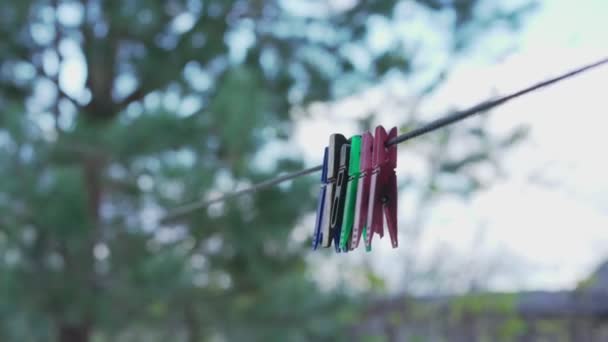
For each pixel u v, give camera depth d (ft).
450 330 46.60
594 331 41.11
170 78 41.68
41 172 34.32
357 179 10.72
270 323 34.37
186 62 41.55
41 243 33.32
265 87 41.60
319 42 44.80
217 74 42.27
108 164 36.55
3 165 32.60
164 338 37.42
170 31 41.91
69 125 36.88
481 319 45.32
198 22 41.11
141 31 39.86
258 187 15.39
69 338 37.01
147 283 32.94
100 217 36.24
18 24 39.11
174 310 34.76
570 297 41.96
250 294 35.99
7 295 32.60
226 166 35.12
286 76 42.06
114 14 38.55
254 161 34.24
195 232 34.83
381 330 47.01
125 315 34.47
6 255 33.55
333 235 10.96
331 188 11.10
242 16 43.09
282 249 35.32
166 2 40.06
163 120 33.81
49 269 33.58
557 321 42.55
